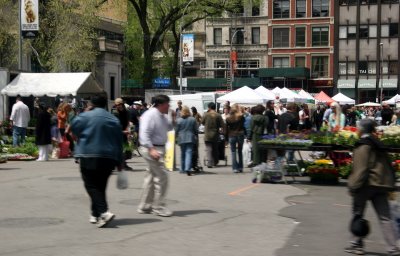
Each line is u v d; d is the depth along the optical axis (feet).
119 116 54.60
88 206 34.37
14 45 125.59
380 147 22.47
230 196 39.78
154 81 195.52
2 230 27.32
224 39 255.29
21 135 75.46
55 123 69.56
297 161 51.06
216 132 60.29
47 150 66.13
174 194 40.34
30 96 100.94
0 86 93.81
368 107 178.81
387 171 22.63
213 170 58.39
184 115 53.62
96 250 23.40
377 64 224.94
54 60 122.42
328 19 237.04
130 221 29.94
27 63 143.02
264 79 240.53
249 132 53.93
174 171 56.80
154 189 32.04
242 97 109.81
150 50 151.33
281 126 60.34
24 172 53.06
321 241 25.86
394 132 45.29
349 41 228.84
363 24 226.58
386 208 22.74
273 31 246.68
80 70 133.18
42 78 92.58
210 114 60.34
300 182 48.42
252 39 251.60
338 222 30.55
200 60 261.03
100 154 27.58
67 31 122.62
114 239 25.59
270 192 42.14
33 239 25.40
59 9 122.83
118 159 28.27
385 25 223.71
